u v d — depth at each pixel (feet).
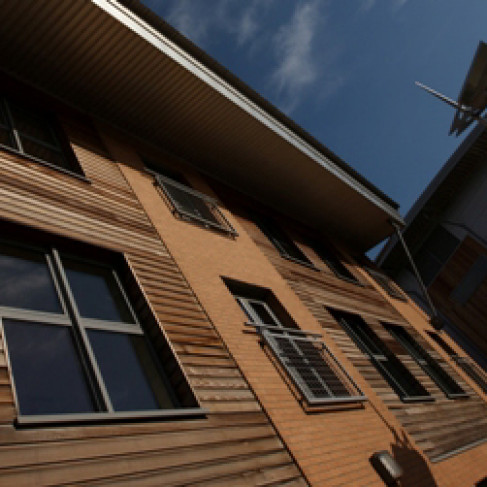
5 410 7.48
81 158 17.98
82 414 8.14
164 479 8.29
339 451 12.99
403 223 42.88
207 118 25.36
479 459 20.48
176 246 17.12
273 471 10.49
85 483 7.28
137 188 19.27
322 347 18.60
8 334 8.95
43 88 20.58
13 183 13.10
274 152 29.66
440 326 37.22
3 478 6.51
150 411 9.32
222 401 11.43
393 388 22.62
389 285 42.47
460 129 22.99
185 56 22.21
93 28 18.61
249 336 15.21
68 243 12.76
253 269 20.92
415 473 15.39
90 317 11.18
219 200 26.94
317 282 27.22
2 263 10.69
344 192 36.65
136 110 23.56
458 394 26.25
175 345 11.99
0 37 17.99
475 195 52.85
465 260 53.52
